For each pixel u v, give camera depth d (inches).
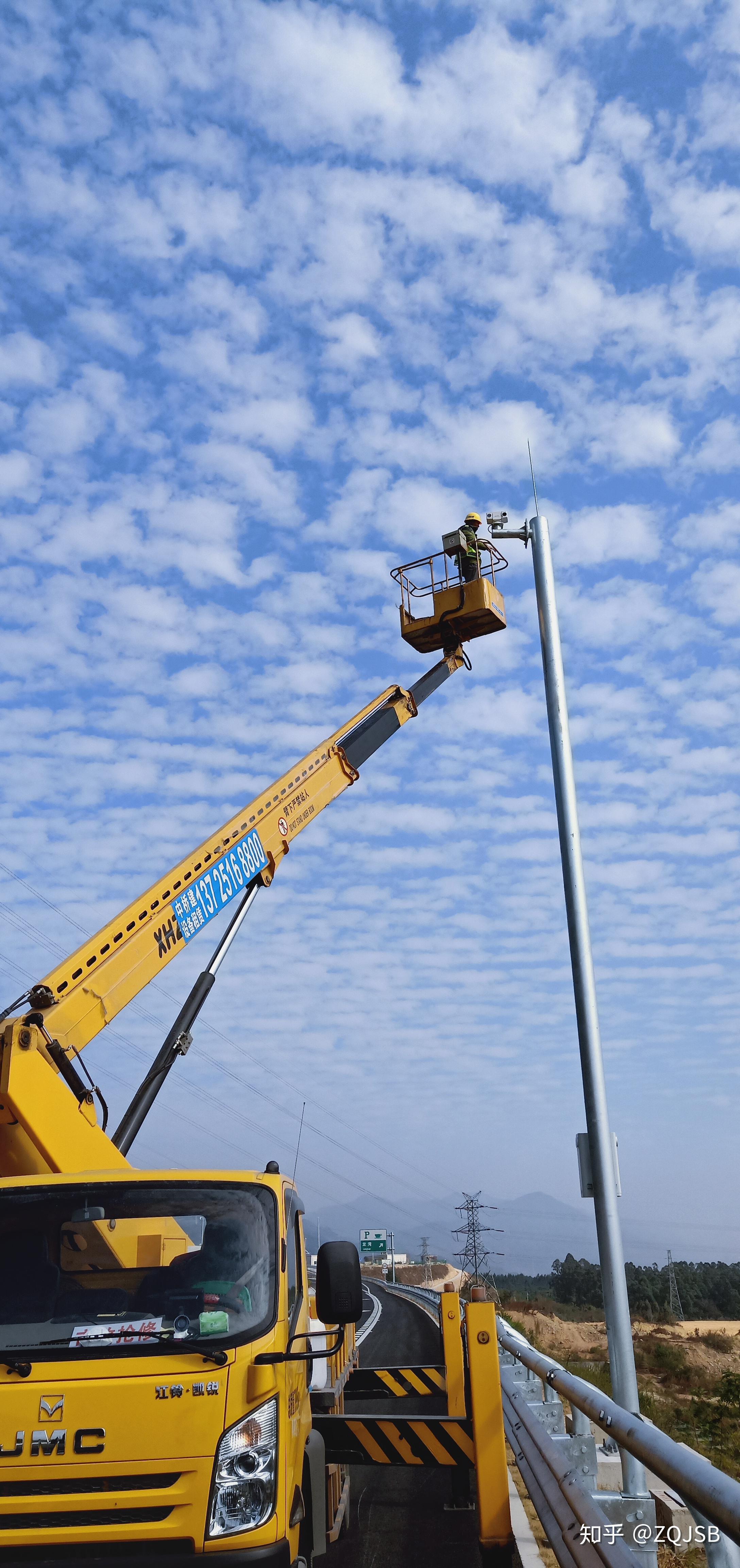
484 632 820.6
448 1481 411.2
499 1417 285.3
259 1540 177.2
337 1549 310.2
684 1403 857.5
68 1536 175.5
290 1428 198.8
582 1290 3570.4
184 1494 178.4
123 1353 191.2
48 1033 364.8
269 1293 207.9
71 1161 343.6
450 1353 414.3
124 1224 220.1
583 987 345.7
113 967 428.5
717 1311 3403.1
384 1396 345.4
